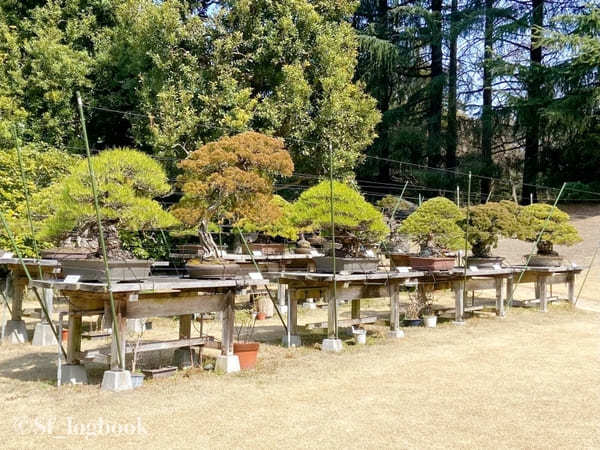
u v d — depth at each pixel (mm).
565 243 11758
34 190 11469
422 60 28562
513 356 7172
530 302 12086
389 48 24000
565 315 10984
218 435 4180
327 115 15242
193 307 5891
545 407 5012
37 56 15719
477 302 12680
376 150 25422
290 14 15375
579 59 21531
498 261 10727
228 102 14242
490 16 24688
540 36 22812
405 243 12805
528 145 25516
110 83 16875
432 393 5410
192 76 14555
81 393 5195
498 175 25047
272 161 6625
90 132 17672
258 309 10430
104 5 17453
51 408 4750
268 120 14781
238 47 15461
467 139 27609
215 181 6207
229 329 6219
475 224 10531
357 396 5277
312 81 16203
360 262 7797
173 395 5184
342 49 16891
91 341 7793
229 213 6766
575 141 24156
